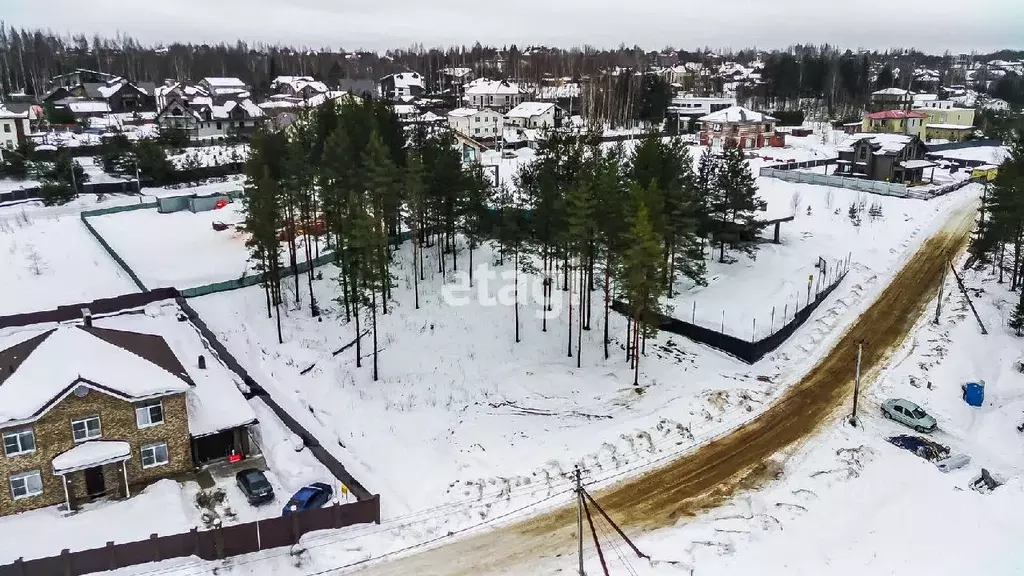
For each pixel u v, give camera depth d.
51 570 26.88
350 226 50.28
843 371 47.66
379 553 29.81
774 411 42.66
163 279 61.69
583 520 32.25
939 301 54.16
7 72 173.62
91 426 33.06
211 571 28.17
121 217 78.56
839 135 133.50
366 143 61.72
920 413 40.53
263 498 33.03
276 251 53.94
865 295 60.97
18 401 31.38
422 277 61.41
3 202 84.56
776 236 71.19
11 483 31.58
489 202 72.50
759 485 34.97
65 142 110.12
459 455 37.75
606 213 46.84
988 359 47.66
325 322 54.88
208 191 92.25
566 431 40.12
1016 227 55.31
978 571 27.55
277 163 61.69
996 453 37.97
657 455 37.81
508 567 29.06
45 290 59.50
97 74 164.62
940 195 90.19
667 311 52.28
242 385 43.66
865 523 31.70
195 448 36.47
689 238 54.72
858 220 78.44
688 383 45.97
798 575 27.91
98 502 32.94
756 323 54.00
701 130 125.12
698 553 29.56
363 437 40.06
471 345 51.34
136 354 35.69
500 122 131.62
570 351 50.03
